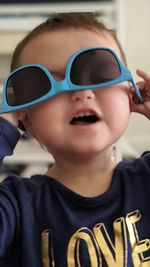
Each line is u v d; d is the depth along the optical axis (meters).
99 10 1.34
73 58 0.53
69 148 0.54
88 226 0.56
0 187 0.59
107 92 0.54
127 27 1.70
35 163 1.40
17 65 0.59
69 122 0.54
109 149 0.57
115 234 0.56
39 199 0.58
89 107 0.53
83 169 0.58
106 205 0.57
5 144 0.58
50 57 0.55
